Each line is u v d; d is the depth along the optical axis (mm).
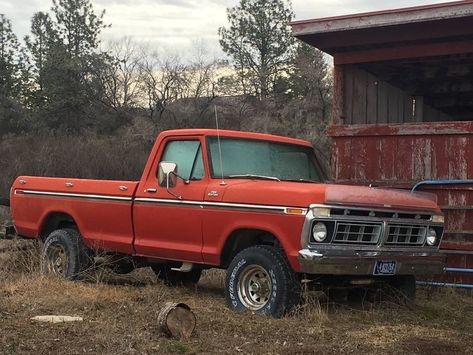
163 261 7984
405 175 9188
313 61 42594
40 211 9008
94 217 8297
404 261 6672
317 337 5738
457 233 8734
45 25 52781
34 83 53438
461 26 8812
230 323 6094
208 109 45094
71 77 49281
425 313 7070
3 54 53281
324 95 40844
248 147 7566
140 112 47781
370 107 10742
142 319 6230
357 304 7539
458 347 5570
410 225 6820
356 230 6391
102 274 8656
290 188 6414
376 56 9812
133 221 7824
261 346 5422
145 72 49469
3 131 47438
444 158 8930
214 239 6953
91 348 5277
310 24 9453
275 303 6332
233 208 6738
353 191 6457
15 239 9523
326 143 29078
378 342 5660
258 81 48250
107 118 47938
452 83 11547
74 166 37562
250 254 6590
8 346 5277
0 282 7965
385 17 8859
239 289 6695
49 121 49281
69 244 8461
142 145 41750
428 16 8555
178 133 7613
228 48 50219
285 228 6289
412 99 12164
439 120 13758
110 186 8141
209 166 7188
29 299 7090
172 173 7242
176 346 5340
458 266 8750
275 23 49719
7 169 36812
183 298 7562
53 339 5508
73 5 52250
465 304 7852
